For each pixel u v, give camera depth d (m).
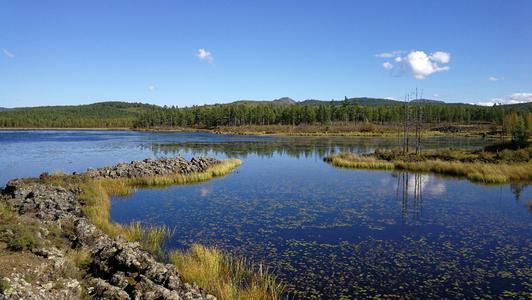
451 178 41.84
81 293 11.55
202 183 38.12
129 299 11.52
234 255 17.97
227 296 12.80
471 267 16.77
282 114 175.00
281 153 70.19
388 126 151.25
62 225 18.16
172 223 23.47
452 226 23.05
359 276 15.74
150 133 148.75
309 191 34.03
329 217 25.00
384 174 44.66
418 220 24.33
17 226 14.16
